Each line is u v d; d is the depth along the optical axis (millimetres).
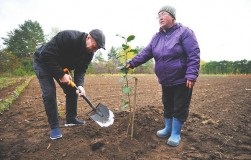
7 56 27219
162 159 3506
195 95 8188
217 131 4492
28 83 13930
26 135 4367
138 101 7062
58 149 3764
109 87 11156
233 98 7500
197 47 3621
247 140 4160
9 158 3551
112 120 4172
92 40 3803
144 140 4012
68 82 4000
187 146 3904
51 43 3846
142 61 4141
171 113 4090
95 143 3711
